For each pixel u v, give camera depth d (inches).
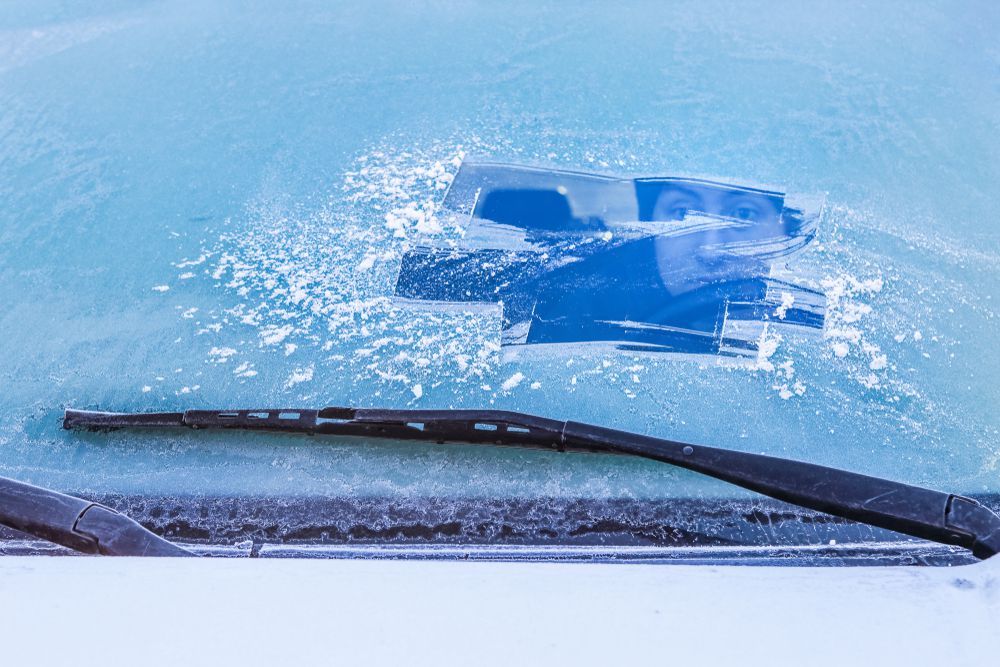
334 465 46.2
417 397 48.8
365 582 32.6
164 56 70.1
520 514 44.6
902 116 61.7
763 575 33.4
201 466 46.6
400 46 69.1
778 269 53.2
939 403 48.1
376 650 29.6
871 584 32.4
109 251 55.7
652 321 51.2
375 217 56.6
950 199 56.7
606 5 73.6
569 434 44.3
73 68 69.2
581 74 65.7
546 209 56.6
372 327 51.5
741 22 70.4
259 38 71.8
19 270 55.0
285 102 64.7
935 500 39.6
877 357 49.6
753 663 29.0
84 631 30.2
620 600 31.7
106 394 49.5
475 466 45.8
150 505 45.5
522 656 29.3
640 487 45.1
